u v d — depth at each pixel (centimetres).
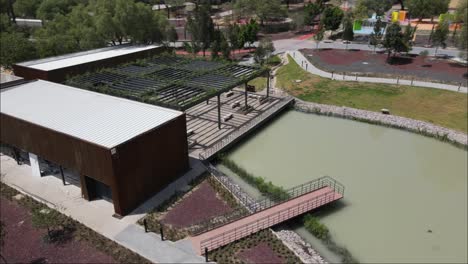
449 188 2414
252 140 3133
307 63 4962
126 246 1798
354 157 2828
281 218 2011
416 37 6128
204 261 1705
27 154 2630
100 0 5588
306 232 2008
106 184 2008
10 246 1814
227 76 3381
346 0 8894
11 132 2466
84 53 4294
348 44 5984
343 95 3919
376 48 5634
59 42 4816
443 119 3341
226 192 2269
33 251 1780
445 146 2991
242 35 5541
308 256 1780
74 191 2281
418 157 2822
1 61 4756
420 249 1878
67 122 2289
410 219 2102
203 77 3378
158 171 2252
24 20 7975
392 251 1864
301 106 3778
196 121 3372
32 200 2178
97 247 1794
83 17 5525
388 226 2045
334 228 2031
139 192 2122
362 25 6241
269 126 3409
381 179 2516
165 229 1927
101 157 1948
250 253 1767
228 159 2747
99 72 3616
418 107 3575
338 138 3159
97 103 2586
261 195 2317
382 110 3534
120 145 1930
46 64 3697
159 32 5469
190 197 2228
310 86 4188
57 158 2230
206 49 5569
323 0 8656
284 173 2608
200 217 2034
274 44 6272
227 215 2048
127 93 2908
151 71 3616
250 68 3709
